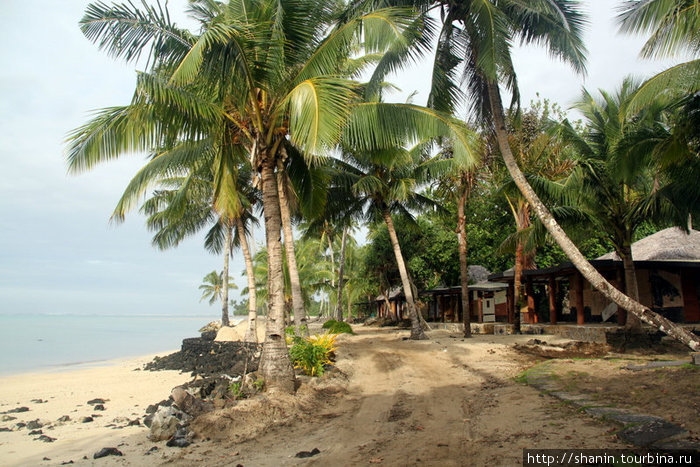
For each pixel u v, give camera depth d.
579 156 15.59
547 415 6.53
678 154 10.09
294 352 11.81
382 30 8.47
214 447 6.57
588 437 5.28
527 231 17.62
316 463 5.53
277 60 9.23
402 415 7.77
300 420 7.92
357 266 48.88
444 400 8.68
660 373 8.34
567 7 10.12
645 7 8.94
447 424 6.89
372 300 54.97
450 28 11.15
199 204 22.31
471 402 8.27
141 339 44.09
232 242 26.98
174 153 12.75
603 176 14.24
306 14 9.41
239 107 9.75
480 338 19.03
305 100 8.03
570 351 14.18
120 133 8.79
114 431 8.21
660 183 13.15
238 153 11.46
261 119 9.98
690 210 12.42
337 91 8.05
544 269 20.19
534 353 14.07
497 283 27.72
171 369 18.42
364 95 11.38
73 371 18.84
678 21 8.49
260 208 22.34
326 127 7.54
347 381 11.34
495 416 6.96
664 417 5.56
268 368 9.46
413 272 33.06
